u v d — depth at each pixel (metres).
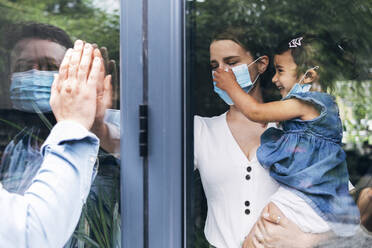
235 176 1.56
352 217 1.56
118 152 1.56
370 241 1.56
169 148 1.52
